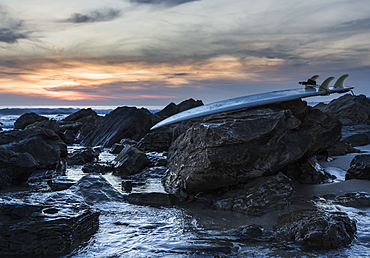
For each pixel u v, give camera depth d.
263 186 7.07
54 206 5.36
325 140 9.28
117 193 7.67
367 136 17.70
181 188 8.20
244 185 7.53
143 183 9.39
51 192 8.11
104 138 21.08
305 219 5.55
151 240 5.12
